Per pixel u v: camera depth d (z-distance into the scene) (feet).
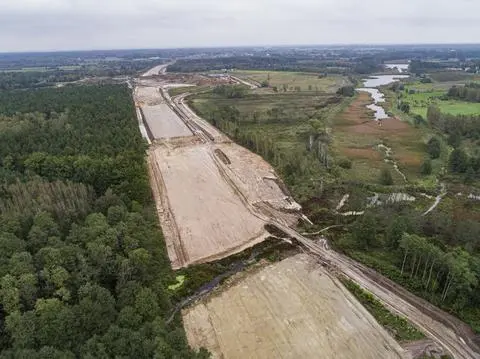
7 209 223.92
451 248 203.31
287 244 236.84
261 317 178.29
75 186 259.19
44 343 141.49
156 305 163.02
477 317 175.63
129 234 206.80
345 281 201.67
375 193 306.35
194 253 230.48
